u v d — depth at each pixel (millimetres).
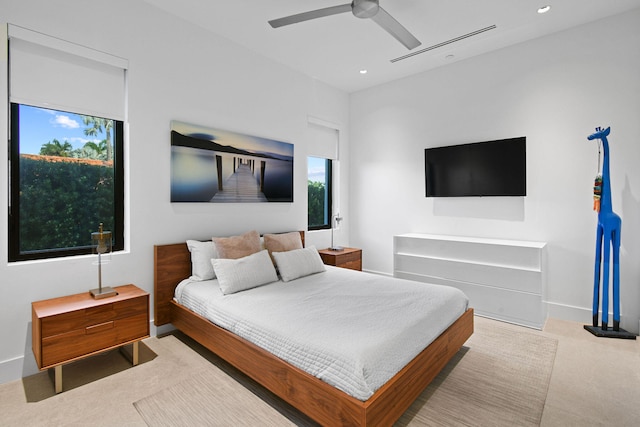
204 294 2551
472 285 3426
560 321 3186
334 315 2055
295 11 2838
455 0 2682
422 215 4242
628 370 2240
